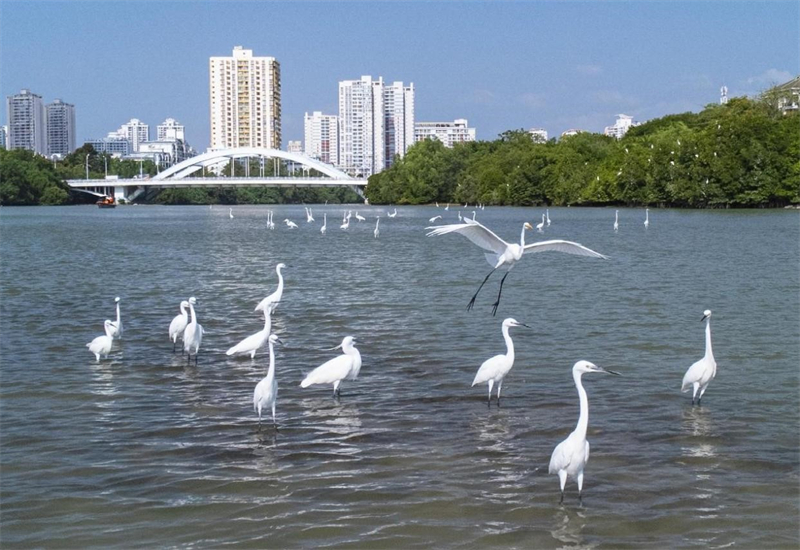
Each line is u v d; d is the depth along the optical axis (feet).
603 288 111.34
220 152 643.45
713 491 40.91
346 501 40.01
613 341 75.00
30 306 99.04
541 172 449.89
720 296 102.99
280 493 40.93
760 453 45.80
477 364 66.28
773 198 364.99
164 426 50.90
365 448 46.88
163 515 38.73
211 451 46.55
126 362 67.67
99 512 39.06
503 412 53.31
